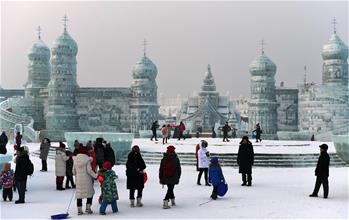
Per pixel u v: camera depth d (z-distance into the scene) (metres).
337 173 26.73
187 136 52.88
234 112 117.19
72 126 90.75
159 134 56.38
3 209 15.81
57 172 20.53
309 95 84.56
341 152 32.06
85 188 14.73
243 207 16.16
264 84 91.19
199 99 114.69
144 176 16.34
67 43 91.19
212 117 109.50
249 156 21.34
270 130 90.38
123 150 32.81
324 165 18.03
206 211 15.39
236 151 32.72
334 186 21.39
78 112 91.88
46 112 92.44
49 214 14.95
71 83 91.31
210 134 62.25
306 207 16.17
